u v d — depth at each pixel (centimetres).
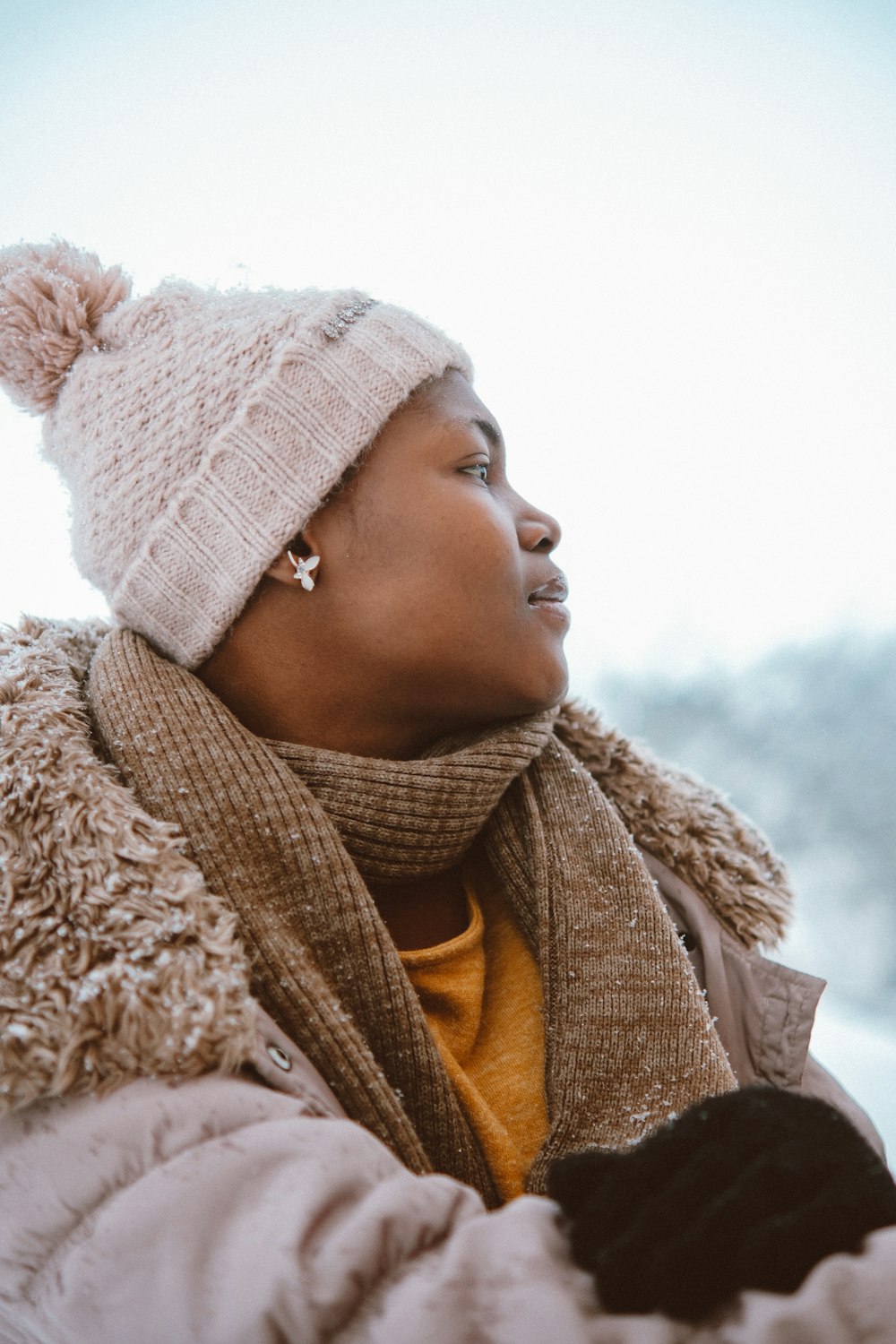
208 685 80
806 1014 80
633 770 93
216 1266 42
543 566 81
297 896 65
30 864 55
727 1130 44
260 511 76
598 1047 69
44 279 82
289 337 78
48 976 50
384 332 78
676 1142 44
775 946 88
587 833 79
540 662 78
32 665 71
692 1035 70
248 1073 53
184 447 77
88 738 68
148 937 52
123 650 76
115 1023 49
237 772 67
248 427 76
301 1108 50
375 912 66
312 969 62
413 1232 42
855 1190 41
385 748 80
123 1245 43
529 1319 38
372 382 77
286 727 79
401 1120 58
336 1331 39
